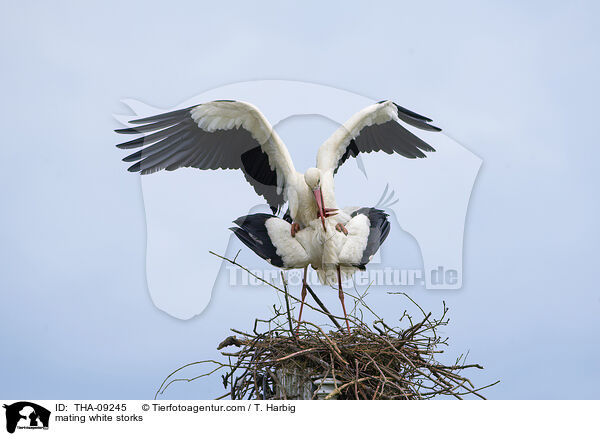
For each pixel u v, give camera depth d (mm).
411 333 9578
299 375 8953
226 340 9320
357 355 9109
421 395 9344
